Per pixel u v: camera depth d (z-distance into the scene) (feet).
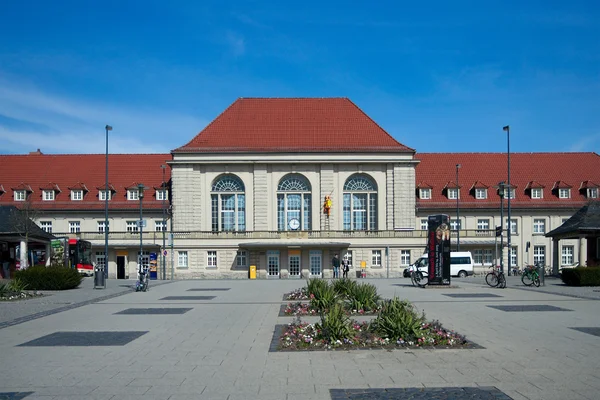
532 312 70.28
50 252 172.96
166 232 220.02
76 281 126.11
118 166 254.68
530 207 243.40
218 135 235.40
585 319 63.31
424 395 31.68
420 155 262.67
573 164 258.98
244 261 219.00
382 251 219.00
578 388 33.04
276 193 231.09
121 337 52.90
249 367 39.50
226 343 49.24
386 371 37.68
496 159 261.65
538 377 35.70
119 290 120.98
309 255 217.77
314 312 70.85
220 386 34.37
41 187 245.86
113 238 221.25
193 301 91.30
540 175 255.09
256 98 247.91
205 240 218.59
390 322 48.42
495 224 244.83
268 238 219.20
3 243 165.89
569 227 155.84
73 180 250.16
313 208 229.25
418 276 130.52
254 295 103.86
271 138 234.58
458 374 36.65
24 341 50.96
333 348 45.68
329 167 230.48
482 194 247.50
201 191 230.27
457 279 168.55
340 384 34.47
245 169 230.68
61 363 41.29
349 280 87.61
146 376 37.11
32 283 119.65
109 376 37.17
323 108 245.45
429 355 42.70
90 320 66.13
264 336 53.11
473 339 49.62
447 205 245.24
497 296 95.04
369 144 233.35
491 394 31.81
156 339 51.65
